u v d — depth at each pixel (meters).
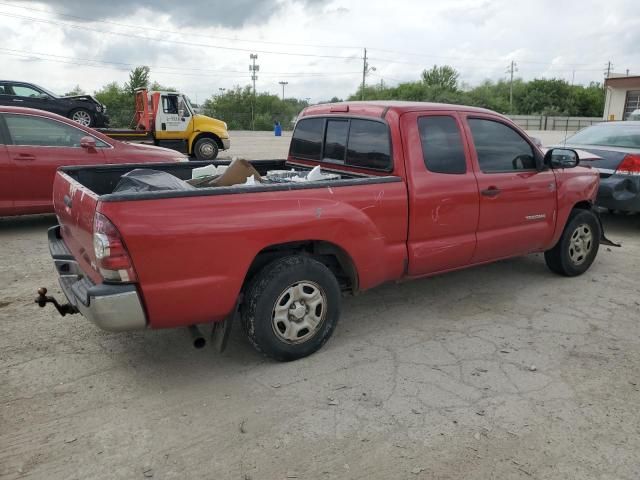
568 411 3.34
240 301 3.73
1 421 3.16
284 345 3.80
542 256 6.68
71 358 3.92
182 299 3.28
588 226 5.81
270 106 66.50
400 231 4.21
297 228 3.61
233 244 3.37
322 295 3.89
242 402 3.40
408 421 3.22
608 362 3.97
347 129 4.75
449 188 4.42
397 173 4.22
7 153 7.25
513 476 2.78
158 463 2.84
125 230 3.04
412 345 4.21
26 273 5.75
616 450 2.98
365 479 2.74
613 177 7.64
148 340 4.22
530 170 5.14
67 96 18.64
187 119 18.12
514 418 3.26
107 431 3.10
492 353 4.09
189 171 5.22
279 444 3.01
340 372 3.78
